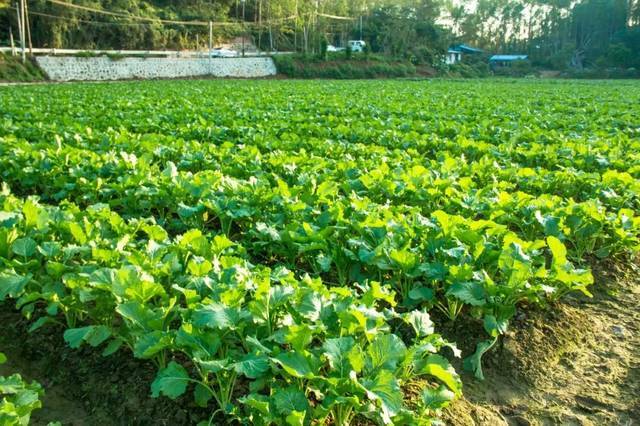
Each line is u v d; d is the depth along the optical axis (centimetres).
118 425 451
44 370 520
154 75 5269
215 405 445
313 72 6350
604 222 736
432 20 8906
